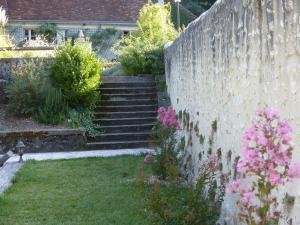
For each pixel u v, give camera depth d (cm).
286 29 303
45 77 1137
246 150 248
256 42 362
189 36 696
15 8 2166
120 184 656
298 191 283
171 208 430
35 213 525
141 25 1597
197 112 623
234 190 277
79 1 2278
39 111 1090
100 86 1229
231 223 412
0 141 1008
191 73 678
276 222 275
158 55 1302
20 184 668
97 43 2155
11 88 1111
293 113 290
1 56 1305
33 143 1019
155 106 1181
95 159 880
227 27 454
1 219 504
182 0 3083
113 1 2312
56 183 673
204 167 493
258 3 356
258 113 266
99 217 505
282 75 309
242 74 402
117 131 1098
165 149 662
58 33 2103
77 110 1123
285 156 244
